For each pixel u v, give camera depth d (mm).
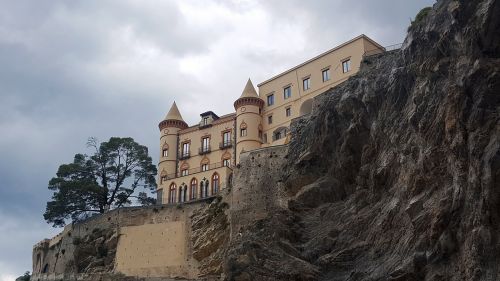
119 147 82938
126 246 65375
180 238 63094
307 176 56438
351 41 68688
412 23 49062
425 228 40344
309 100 71375
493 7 38312
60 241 74625
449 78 41375
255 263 48562
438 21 44656
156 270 62219
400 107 48000
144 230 65438
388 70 51438
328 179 54844
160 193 78938
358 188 51188
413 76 46875
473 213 36219
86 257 69125
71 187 76312
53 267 74062
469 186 36750
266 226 54000
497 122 36125
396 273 40469
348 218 50438
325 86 69938
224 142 77938
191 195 73250
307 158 56719
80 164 80938
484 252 34750
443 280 37375
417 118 43750
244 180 60500
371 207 48750
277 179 58906
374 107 51062
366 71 55875
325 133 55688
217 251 59406
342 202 52812
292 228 53156
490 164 34812
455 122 39031
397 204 44906
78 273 66375
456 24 41406
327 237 50312
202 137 80750
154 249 63719
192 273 60000
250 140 74562
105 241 67938
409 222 42875
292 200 55531
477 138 36625
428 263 39031
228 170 71562
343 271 46531
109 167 81312
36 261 78625
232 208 59344
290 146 60188
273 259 49031
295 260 48812
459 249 37438
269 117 75875
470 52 39469
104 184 80750
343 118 54312
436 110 41969
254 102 76562
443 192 39938
